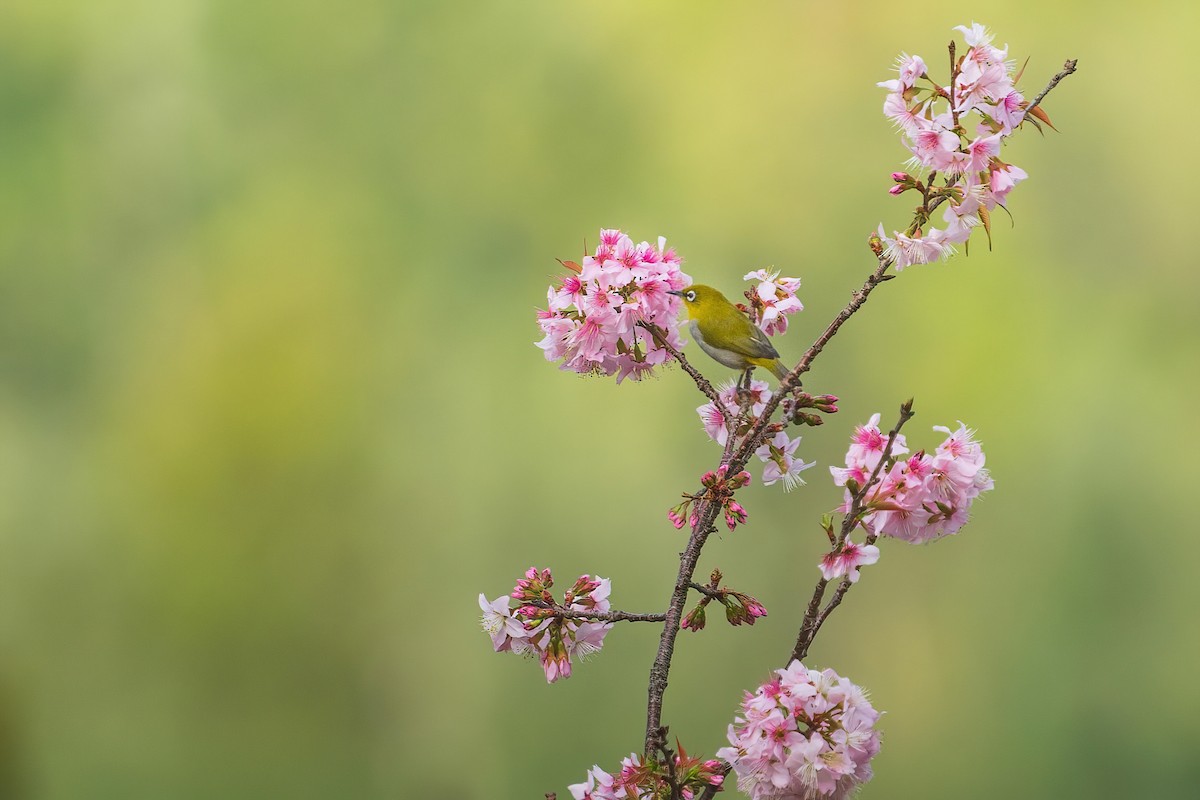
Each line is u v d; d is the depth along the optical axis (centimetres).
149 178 2406
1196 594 1892
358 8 2448
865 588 1970
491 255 2298
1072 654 1912
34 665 2147
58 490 2242
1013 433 1969
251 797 2081
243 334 2277
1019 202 2044
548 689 2019
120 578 2191
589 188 2280
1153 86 2042
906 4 2209
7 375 2292
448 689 2088
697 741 1905
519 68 2383
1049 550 1944
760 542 1947
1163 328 1981
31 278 2338
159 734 2116
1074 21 2102
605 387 2103
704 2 2319
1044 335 1998
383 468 2189
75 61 2395
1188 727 1864
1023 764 1888
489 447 2153
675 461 2027
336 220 2361
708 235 2180
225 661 2144
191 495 2198
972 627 1947
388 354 2255
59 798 2081
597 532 2027
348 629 2133
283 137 2445
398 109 2416
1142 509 1931
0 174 2342
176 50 2441
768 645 1925
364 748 2092
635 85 2319
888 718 1934
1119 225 2023
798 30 2266
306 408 2222
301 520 2166
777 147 2197
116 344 2339
